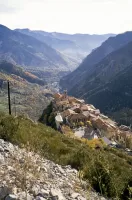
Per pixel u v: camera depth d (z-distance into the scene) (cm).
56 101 15950
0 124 1098
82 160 1166
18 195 496
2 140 920
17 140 1032
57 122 10512
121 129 13862
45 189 578
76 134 9206
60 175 807
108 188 845
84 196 684
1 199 483
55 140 1697
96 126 11488
